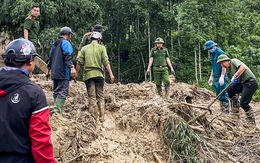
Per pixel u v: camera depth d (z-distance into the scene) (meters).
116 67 31.97
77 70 5.95
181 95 8.16
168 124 5.20
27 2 19.62
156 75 8.48
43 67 6.60
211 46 7.43
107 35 32.94
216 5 29.28
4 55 2.46
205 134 5.76
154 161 5.01
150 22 30.53
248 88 6.44
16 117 2.31
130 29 33.66
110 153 4.93
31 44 2.53
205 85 25.64
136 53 31.30
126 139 5.42
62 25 22.14
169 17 29.61
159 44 8.45
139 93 7.60
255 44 30.70
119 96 7.36
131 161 4.91
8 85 2.34
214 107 8.31
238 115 6.69
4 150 2.31
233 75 6.65
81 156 4.73
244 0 38.72
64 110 6.16
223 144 5.64
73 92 7.27
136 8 29.44
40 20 20.67
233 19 29.88
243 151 5.51
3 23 21.73
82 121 5.58
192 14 28.38
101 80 5.87
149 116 5.52
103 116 5.84
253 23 32.81
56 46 5.48
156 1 29.30
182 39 29.80
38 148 2.30
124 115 5.89
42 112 2.35
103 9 31.70
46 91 7.32
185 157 4.88
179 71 28.75
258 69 27.14
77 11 22.39
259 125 6.90
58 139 4.76
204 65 29.78
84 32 22.05
